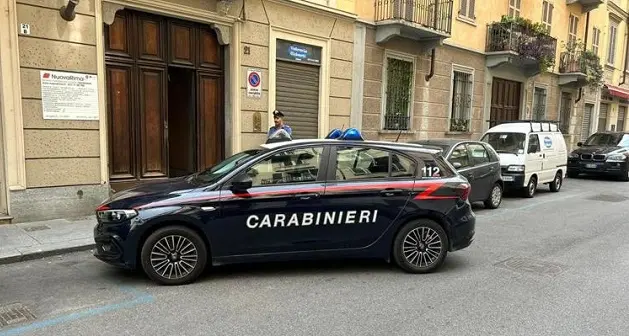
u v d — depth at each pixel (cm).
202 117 963
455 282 528
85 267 557
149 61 869
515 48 1706
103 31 793
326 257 536
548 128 1360
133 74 850
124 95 841
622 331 406
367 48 1257
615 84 2802
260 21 999
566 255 648
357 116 1255
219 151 998
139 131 866
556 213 982
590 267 592
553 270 577
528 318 431
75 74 756
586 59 2231
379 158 559
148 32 864
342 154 547
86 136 777
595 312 447
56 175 752
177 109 1001
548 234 778
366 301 466
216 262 508
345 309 445
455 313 440
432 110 1509
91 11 764
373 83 1289
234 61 969
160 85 890
